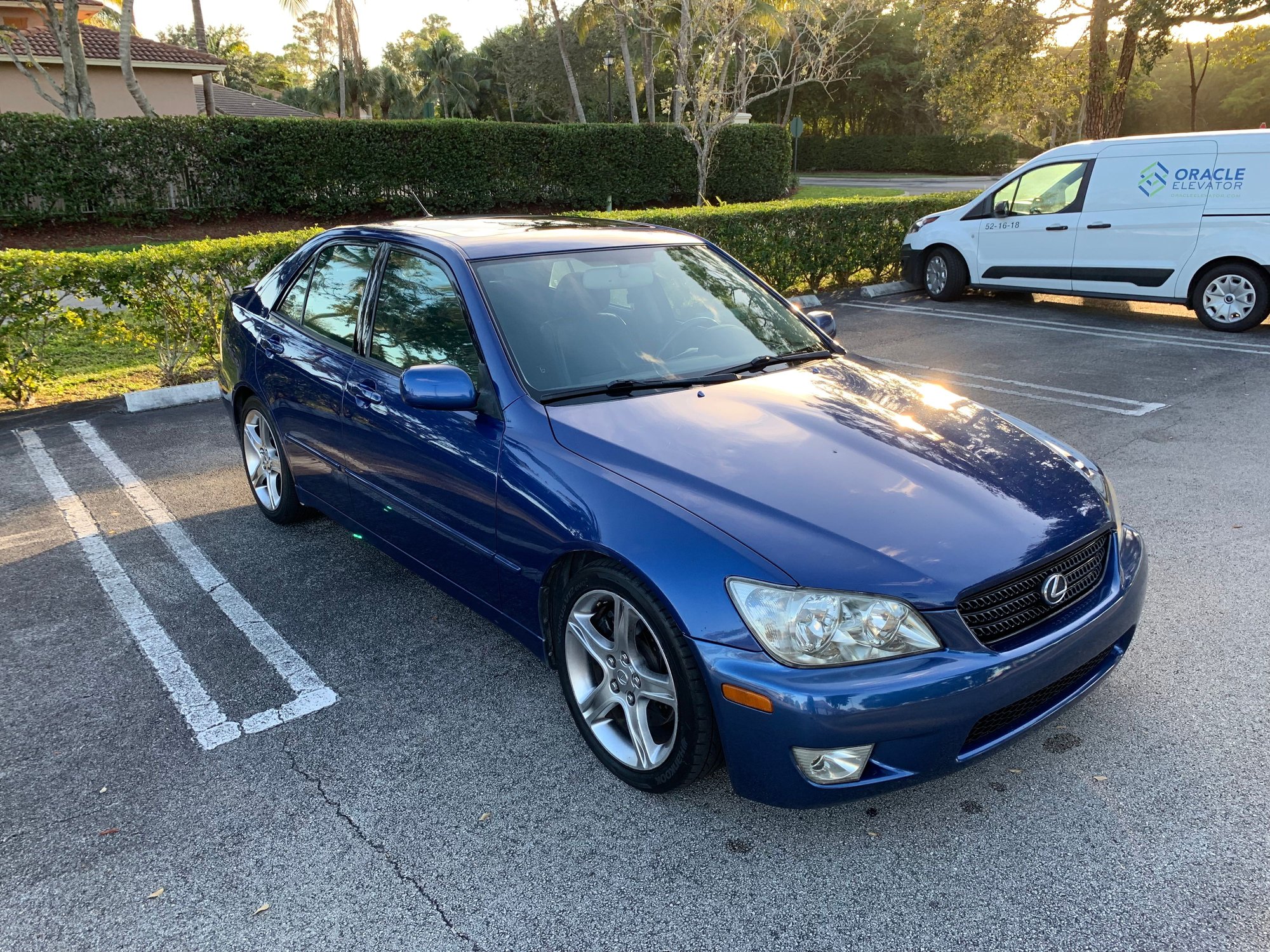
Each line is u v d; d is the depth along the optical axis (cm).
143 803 269
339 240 417
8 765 287
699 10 2081
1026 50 1916
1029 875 235
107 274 725
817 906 227
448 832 255
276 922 225
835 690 219
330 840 253
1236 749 283
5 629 376
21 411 719
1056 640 244
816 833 253
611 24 4259
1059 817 256
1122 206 989
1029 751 286
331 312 402
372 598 400
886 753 226
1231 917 219
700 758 243
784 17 2197
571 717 310
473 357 313
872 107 6203
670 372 326
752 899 229
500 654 353
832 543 234
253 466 488
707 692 235
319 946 217
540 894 233
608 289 351
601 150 2561
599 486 262
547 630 293
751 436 283
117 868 243
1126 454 568
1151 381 746
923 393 339
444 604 394
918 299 1216
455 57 6097
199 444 629
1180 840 245
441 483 319
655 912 226
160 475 564
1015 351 873
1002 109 2072
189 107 2725
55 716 314
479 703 319
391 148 2189
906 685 221
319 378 390
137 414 712
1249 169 896
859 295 1252
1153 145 966
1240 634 351
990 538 245
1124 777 272
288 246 799
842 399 317
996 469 279
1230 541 437
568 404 296
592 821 259
